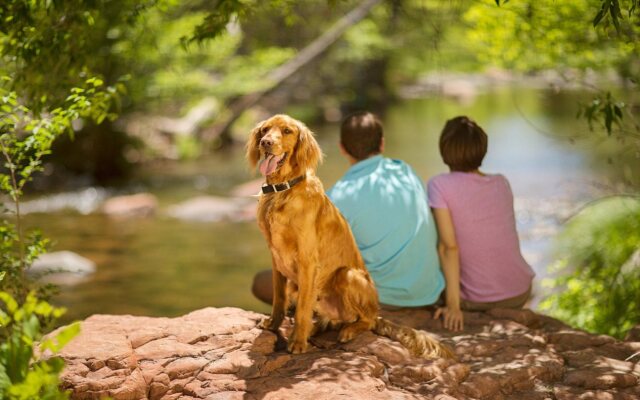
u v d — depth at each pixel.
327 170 14.55
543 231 9.72
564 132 17.30
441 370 3.28
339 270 3.49
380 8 13.59
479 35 6.50
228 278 8.35
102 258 9.00
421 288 4.02
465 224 4.07
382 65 27.08
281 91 22.58
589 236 7.57
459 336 3.78
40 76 4.55
